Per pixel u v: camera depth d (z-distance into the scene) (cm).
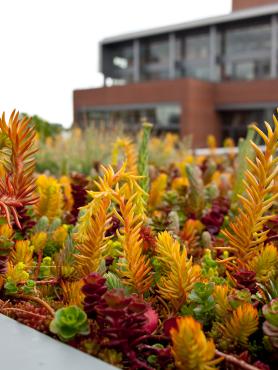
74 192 184
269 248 105
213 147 635
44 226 159
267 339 89
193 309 95
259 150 100
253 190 102
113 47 4516
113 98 3641
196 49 4128
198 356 74
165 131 3416
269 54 3838
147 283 103
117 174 101
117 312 78
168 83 3422
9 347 80
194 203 208
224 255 125
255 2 4353
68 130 780
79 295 98
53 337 91
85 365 74
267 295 96
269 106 3381
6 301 105
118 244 124
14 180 102
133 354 83
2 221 130
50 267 124
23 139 102
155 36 4300
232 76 3975
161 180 225
